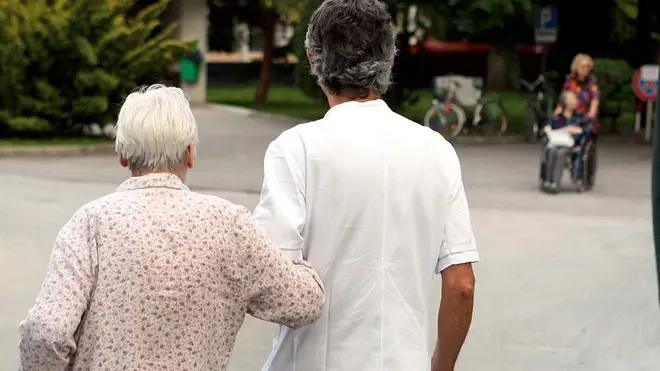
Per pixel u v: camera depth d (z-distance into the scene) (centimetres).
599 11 4297
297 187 459
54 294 421
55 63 3294
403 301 466
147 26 3450
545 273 1489
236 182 2505
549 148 2395
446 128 3725
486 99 3844
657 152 686
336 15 472
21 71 3234
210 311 436
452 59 8044
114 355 422
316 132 466
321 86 487
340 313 463
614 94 4000
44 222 1830
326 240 461
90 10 3288
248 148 3347
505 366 1056
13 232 1727
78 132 3444
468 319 477
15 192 2200
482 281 1429
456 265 473
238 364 1048
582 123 2425
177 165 460
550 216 2030
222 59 10138
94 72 3294
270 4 4728
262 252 444
